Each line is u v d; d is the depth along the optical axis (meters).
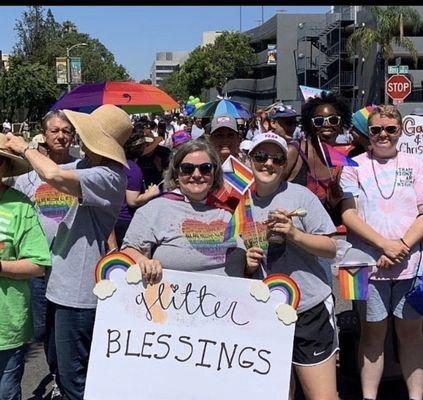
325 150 3.88
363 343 4.18
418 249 3.97
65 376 3.68
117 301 3.18
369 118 4.07
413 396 4.13
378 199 3.98
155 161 7.19
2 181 3.30
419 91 40.69
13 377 3.31
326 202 3.95
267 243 3.27
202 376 3.15
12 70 54.31
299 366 3.30
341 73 52.00
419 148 6.06
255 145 3.23
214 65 70.62
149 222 3.25
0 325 3.22
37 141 4.67
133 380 3.17
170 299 3.16
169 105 8.31
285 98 64.81
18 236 3.22
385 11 40.94
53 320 3.80
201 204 3.27
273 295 3.10
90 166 3.72
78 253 3.60
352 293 3.99
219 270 3.22
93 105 8.02
